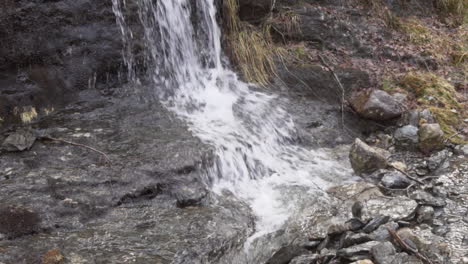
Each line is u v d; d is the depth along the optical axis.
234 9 7.05
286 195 5.18
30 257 3.98
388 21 7.67
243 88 6.59
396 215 4.66
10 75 5.65
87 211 4.51
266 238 4.55
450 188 5.28
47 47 5.84
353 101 6.47
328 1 7.45
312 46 7.10
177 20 6.65
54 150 5.18
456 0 8.32
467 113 6.52
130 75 6.36
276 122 6.13
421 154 5.93
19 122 5.61
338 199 5.10
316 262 4.16
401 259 4.04
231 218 4.64
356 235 4.35
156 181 4.85
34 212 4.40
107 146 5.25
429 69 7.17
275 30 7.11
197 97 6.37
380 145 6.13
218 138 5.58
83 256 4.04
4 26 5.58
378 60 7.14
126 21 6.29
